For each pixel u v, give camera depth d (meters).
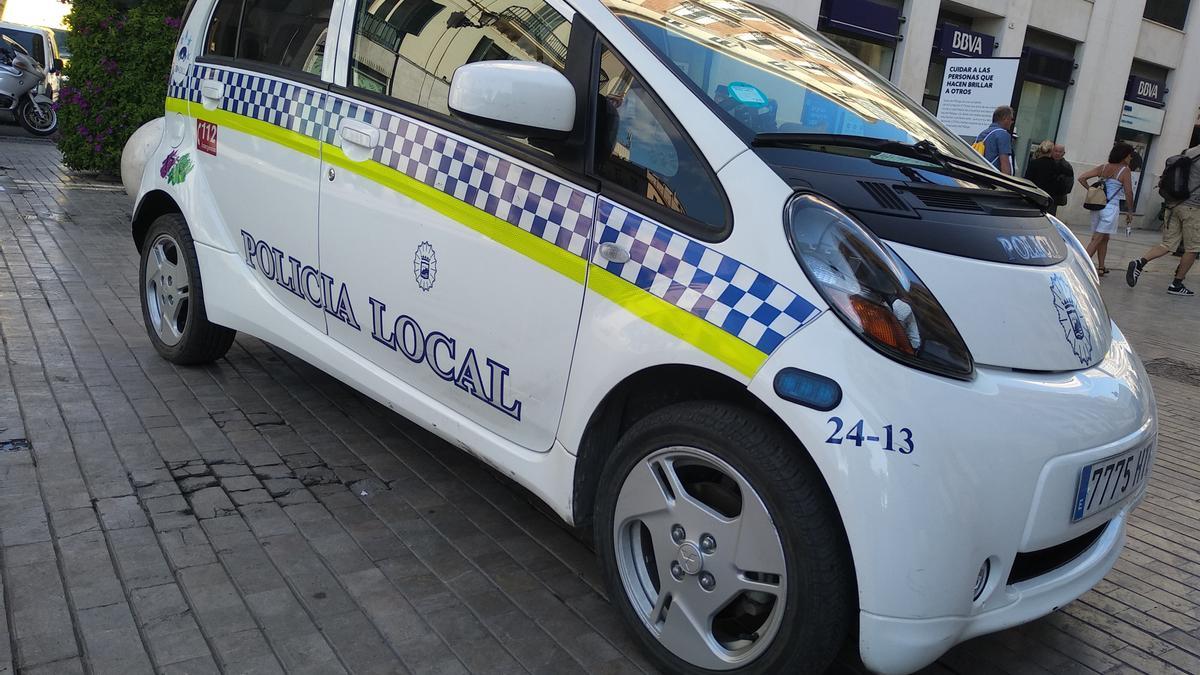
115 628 2.41
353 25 3.38
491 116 2.44
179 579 2.67
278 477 3.41
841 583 2.09
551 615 2.69
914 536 2.01
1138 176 23.89
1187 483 4.50
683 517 2.33
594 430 2.56
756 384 2.12
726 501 2.30
